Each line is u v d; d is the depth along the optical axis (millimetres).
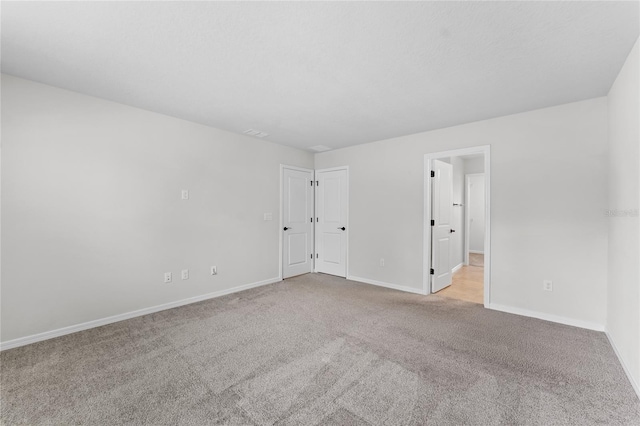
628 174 1949
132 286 2932
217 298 3596
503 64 2045
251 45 1835
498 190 3152
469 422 1479
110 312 2783
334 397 1687
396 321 2842
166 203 3186
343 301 3484
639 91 1724
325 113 3086
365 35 1721
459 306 3301
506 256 3098
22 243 2307
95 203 2680
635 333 1770
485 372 1938
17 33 1702
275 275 4445
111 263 2785
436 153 3656
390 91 2518
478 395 1693
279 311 3129
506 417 1512
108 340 2410
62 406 1604
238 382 1833
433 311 3131
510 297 3084
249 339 2441
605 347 2285
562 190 2777
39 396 1688
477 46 1825
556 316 2816
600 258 2596
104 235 2738
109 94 2613
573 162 2723
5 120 2223
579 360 2088
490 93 2541
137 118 2949
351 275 4586
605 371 1943
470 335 2516
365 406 1607
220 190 3697
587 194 2654
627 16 1517
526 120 2982
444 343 2365
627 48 1830
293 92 2559
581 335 2506
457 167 5535
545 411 1556
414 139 3867
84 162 2613
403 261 3986
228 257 3797
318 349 2266
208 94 2607
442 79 2285
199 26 1643
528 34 1692
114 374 1915
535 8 1472
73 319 2562
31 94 2334
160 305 3143
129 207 2902
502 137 3135
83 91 2549
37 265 2375
